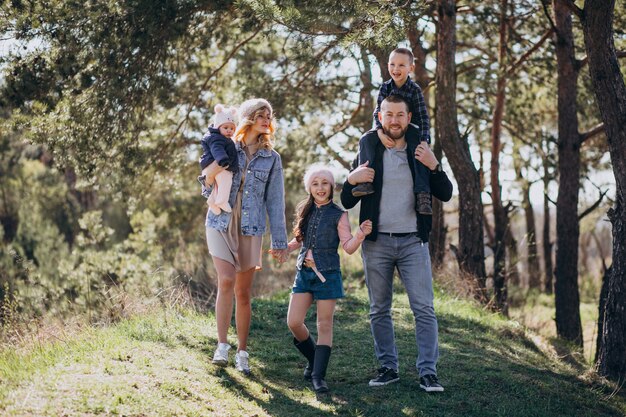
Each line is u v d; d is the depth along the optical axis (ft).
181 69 38.75
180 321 24.23
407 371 21.50
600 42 25.75
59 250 64.69
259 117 19.35
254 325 25.67
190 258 52.85
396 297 33.04
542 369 25.02
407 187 19.44
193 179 53.88
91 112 33.65
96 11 31.53
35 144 35.83
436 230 49.55
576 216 43.37
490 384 21.43
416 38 43.06
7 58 32.78
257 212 19.33
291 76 47.26
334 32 27.48
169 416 15.44
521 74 55.26
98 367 17.53
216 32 37.78
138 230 55.83
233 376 19.13
